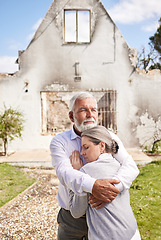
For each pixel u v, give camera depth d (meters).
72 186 1.53
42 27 8.79
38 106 8.93
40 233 3.28
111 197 1.46
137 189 4.83
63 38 8.84
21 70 8.84
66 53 8.86
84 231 1.80
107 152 1.69
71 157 1.74
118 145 1.79
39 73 8.87
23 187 5.26
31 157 7.66
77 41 8.92
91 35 8.85
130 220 1.52
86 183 1.49
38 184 5.46
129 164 1.69
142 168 6.60
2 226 3.48
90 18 8.82
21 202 4.41
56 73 8.88
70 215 1.83
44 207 4.18
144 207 3.90
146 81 9.00
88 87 8.95
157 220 3.46
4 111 8.84
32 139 8.96
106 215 1.47
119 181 1.53
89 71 8.92
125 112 8.99
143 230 3.20
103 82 8.95
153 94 9.02
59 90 8.91
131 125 9.02
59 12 8.73
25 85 8.87
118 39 8.89
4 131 8.15
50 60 8.84
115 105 9.12
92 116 1.74
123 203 1.55
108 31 8.86
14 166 7.04
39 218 3.73
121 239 1.43
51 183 5.57
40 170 6.75
